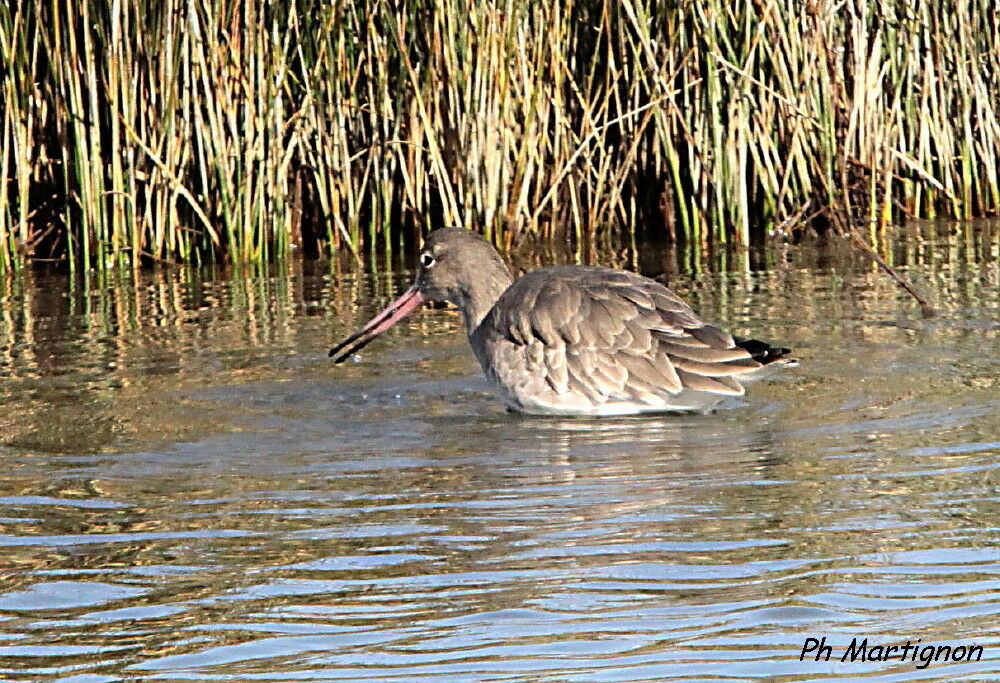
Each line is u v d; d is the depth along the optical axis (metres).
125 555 8.47
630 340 11.60
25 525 9.02
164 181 18.89
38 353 14.09
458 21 18.91
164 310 16.20
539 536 8.58
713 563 8.06
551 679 6.69
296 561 8.30
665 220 20.61
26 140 18.39
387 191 19.72
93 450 10.69
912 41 20.27
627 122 20.28
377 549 8.45
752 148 19.89
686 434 10.88
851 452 10.15
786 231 20.23
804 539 8.38
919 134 20.72
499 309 12.30
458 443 10.81
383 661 6.94
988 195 21.20
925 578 7.74
